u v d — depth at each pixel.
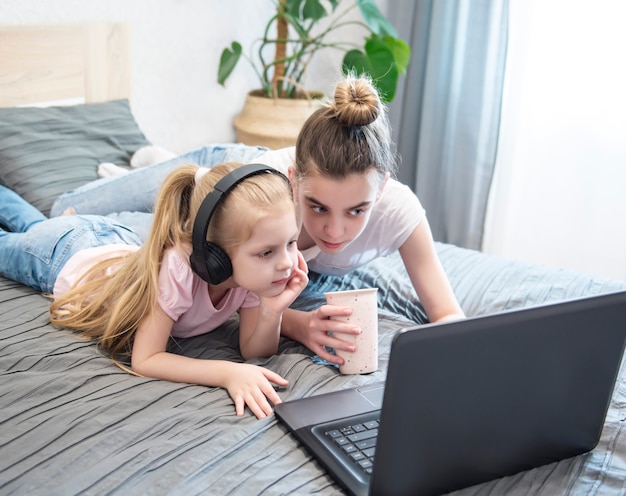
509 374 0.91
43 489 0.92
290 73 3.08
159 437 1.04
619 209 2.74
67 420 1.06
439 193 3.04
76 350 1.28
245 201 1.12
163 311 1.23
